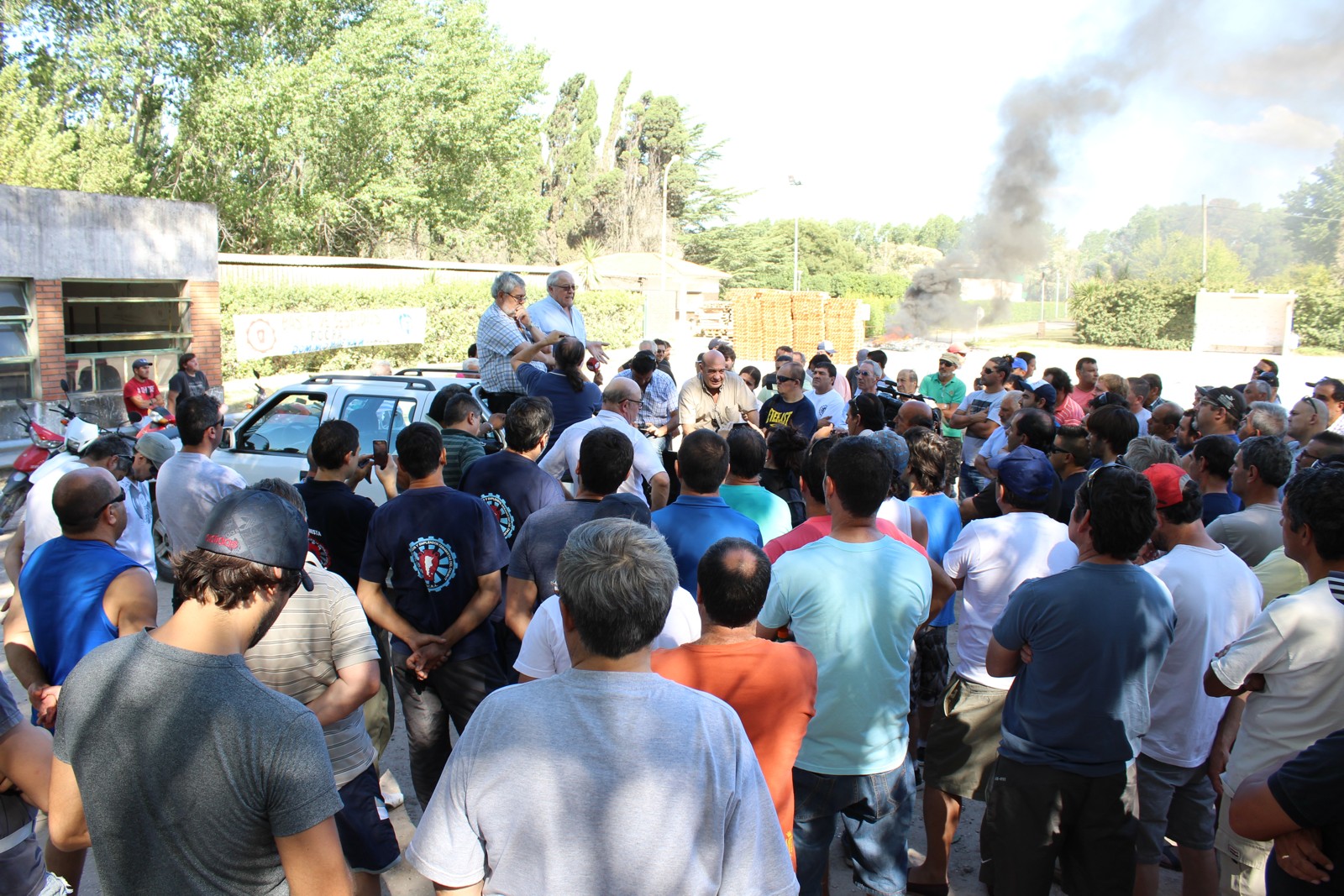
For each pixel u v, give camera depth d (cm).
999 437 761
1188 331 3891
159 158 3073
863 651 297
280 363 2295
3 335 1305
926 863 376
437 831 180
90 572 321
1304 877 206
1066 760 291
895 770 308
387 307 2453
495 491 424
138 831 177
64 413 927
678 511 371
